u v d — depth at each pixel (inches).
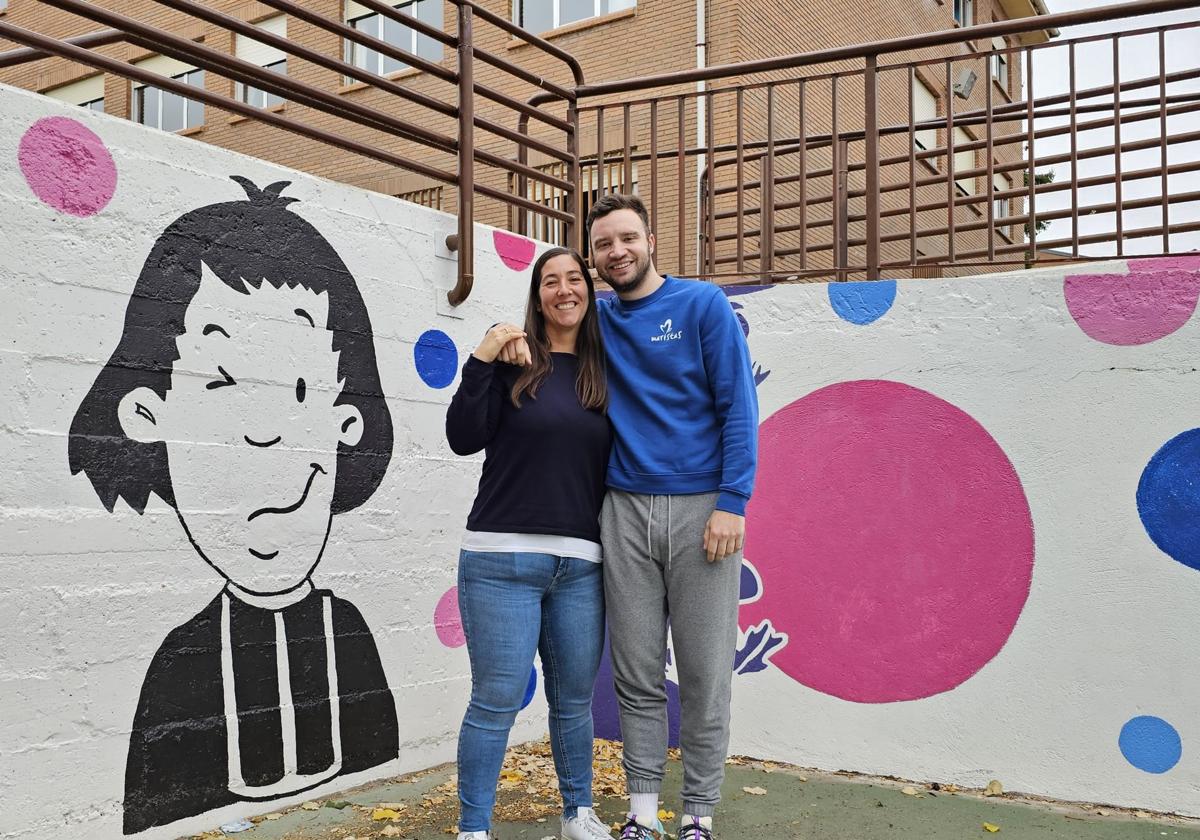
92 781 103.0
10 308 97.9
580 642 106.8
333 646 129.6
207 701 114.5
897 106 471.5
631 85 173.5
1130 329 135.0
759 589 154.4
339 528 131.3
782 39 387.5
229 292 118.9
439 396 147.3
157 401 110.7
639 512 107.7
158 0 113.5
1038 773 135.3
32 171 100.2
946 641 141.8
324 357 130.2
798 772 146.6
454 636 147.8
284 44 126.6
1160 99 145.0
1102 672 132.9
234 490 118.3
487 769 102.2
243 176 121.3
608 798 132.4
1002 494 140.3
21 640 97.3
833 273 160.9
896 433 147.6
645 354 109.0
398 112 463.5
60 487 101.2
